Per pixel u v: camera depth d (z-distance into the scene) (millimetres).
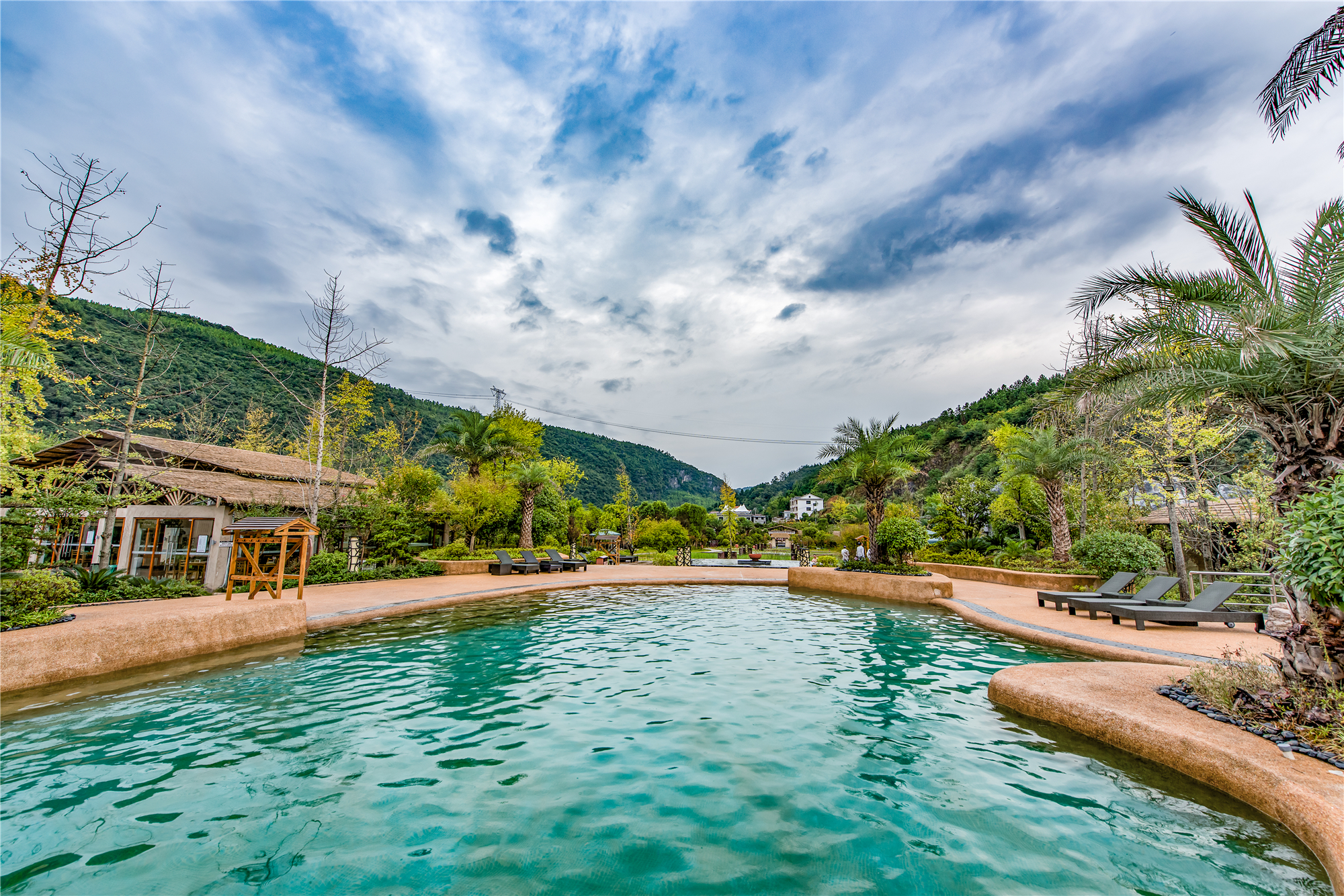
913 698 6773
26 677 6848
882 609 14195
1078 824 3844
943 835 3684
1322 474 5555
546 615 13125
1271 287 5992
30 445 13422
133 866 3287
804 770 4711
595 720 5965
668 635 10711
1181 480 15859
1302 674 5332
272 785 4406
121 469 14453
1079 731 5578
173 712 6227
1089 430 19062
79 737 5445
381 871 3248
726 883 3133
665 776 4578
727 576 21609
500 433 31562
